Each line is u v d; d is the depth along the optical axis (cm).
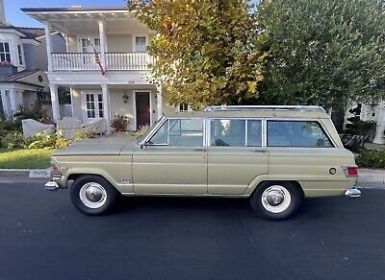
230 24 653
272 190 479
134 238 421
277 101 707
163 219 489
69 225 466
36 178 753
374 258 367
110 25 1527
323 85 684
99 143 525
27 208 543
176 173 473
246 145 478
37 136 1183
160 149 479
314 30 654
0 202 576
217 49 649
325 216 504
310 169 459
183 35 650
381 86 718
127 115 1745
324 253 379
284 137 479
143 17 696
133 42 1675
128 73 1481
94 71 1479
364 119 1366
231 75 643
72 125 1338
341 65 645
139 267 347
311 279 323
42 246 399
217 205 554
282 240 416
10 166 820
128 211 524
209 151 470
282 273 334
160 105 1498
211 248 393
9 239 420
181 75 688
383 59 670
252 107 510
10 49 1947
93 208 502
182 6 629
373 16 674
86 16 1403
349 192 458
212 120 483
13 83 1773
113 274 333
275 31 643
